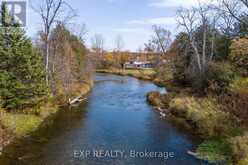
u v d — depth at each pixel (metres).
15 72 21.22
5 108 20.83
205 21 37.62
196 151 17.03
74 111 28.59
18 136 18.80
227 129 18.88
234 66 28.45
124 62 106.88
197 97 30.86
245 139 15.88
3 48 21.03
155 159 15.70
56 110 27.98
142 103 34.81
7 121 18.94
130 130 21.88
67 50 38.72
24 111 23.02
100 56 103.56
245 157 14.12
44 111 25.00
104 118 25.91
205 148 17.30
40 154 16.06
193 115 23.83
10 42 21.23
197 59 36.09
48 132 20.58
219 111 22.33
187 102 27.81
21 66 21.16
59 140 18.81
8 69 21.09
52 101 28.94
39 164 14.64
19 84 21.05
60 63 33.84
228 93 25.09
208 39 41.34
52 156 15.82
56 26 33.31
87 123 23.78
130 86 54.53
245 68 27.06
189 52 44.09
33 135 19.64
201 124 21.58
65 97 32.94
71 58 40.50
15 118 20.55
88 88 46.81
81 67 47.75
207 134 19.88
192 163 15.14
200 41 42.75
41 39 35.31
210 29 40.25
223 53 38.19
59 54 35.31
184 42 50.25
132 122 24.50
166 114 27.86
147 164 14.98
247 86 23.28
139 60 124.88
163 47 73.00
